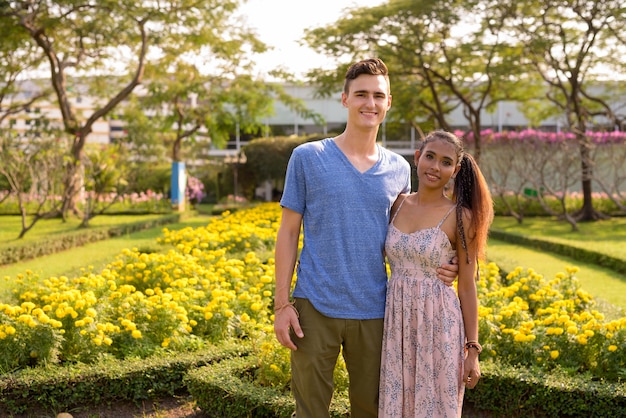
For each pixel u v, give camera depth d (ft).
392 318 8.75
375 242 8.71
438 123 69.82
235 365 12.94
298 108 72.69
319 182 8.61
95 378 12.72
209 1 57.16
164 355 14.16
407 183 9.30
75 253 35.42
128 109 86.69
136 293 15.30
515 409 12.21
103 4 51.49
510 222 57.47
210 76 70.95
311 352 8.53
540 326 14.35
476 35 57.21
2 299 17.11
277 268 8.71
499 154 57.98
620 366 13.14
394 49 60.59
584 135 52.24
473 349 8.87
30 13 52.60
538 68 57.16
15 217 63.46
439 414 8.61
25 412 12.40
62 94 57.16
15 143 43.86
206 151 94.94
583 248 32.50
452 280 8.89
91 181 50.70
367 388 8.84
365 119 8.66
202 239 27.71
